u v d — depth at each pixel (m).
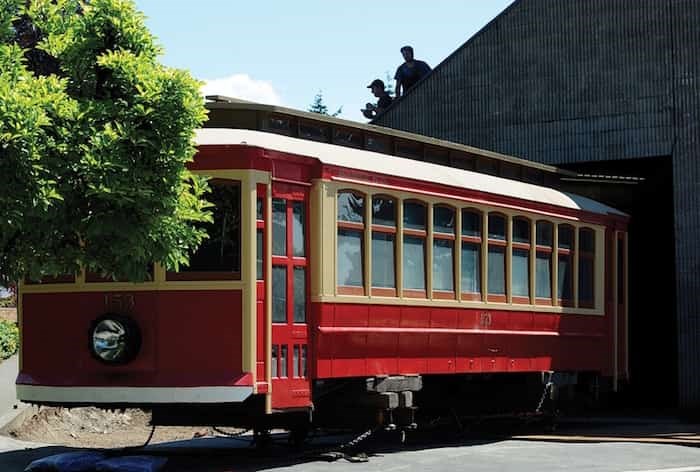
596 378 18.38
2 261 10.12
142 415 19.02
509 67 22.89
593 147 22.03
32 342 12.25
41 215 9.65
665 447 14.62
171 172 10.27
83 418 17.98
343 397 13.30
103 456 12.02
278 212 12.11
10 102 9.39
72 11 11.14
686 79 21.28
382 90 26.94
